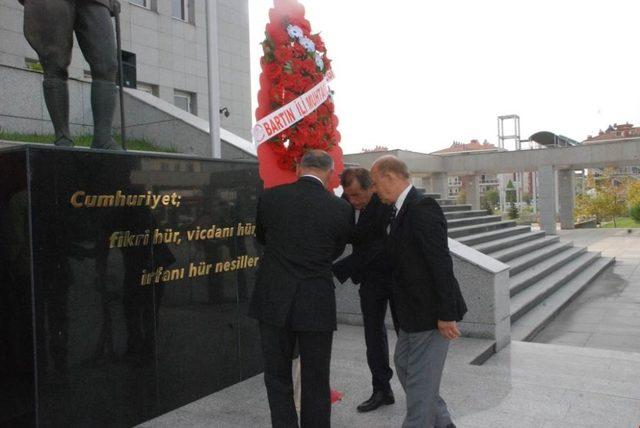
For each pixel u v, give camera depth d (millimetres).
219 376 4539
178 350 4172
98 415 3602
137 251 3842
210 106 5633
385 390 4234
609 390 4668
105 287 3631
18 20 10930
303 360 3223
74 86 8758
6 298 3338
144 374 3910
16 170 3244
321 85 4367
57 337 3348
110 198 3652
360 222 4062
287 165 4238
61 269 3367
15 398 3350
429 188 28266
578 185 55688
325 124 4406
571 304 9938
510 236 13211
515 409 4223
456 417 4070
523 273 10508
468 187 29516
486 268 6156
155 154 3963
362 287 4195
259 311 3225
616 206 34281
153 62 14797
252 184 4828
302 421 3240
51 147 3312
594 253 15719
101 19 4082
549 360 5793
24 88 8008
